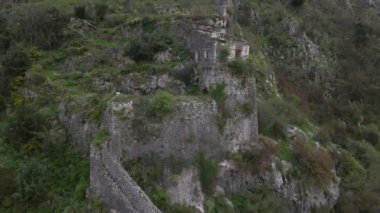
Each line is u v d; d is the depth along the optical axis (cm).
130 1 3944
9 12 3656
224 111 2652
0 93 2994
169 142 2366
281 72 4444
